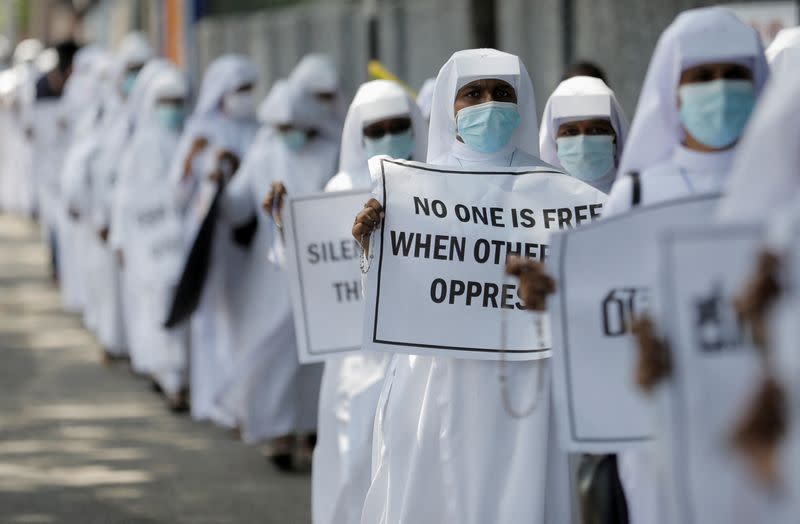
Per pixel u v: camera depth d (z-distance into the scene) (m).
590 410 10.29
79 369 29.20
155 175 26.34
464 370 12.35
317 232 15.78
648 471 10.77
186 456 21.59
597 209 12.52
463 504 12.23
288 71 46.06
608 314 10.19
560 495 12.31
